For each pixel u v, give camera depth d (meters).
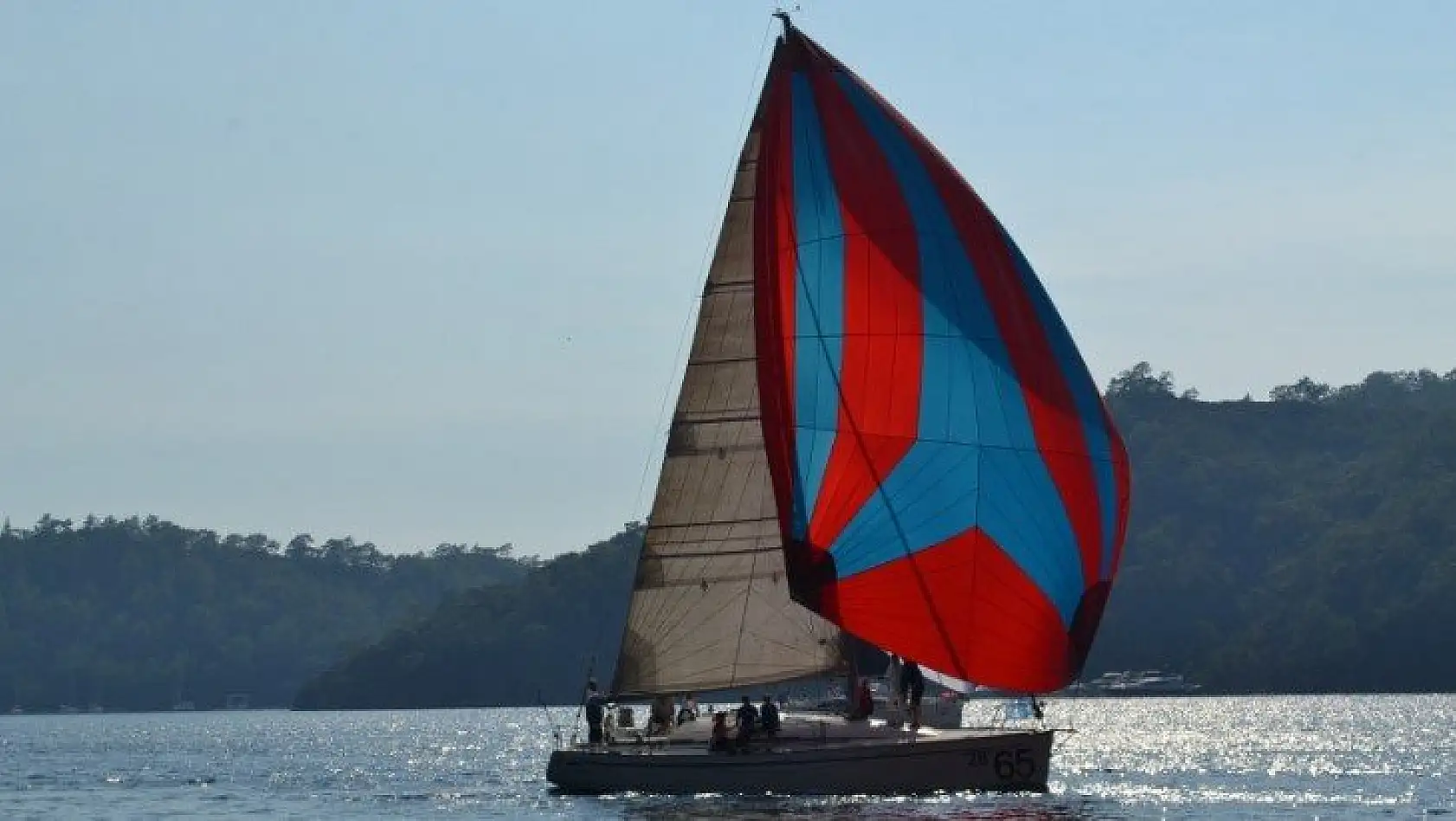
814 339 98.94
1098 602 98.38
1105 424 98.56
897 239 98.31
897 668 104.19
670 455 103.94
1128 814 108.62
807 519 98.62
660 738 104.44
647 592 104.19
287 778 164.88
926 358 97.69
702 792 99.00
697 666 103.94
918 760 97.19
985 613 97.12
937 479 97.31
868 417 98.00
